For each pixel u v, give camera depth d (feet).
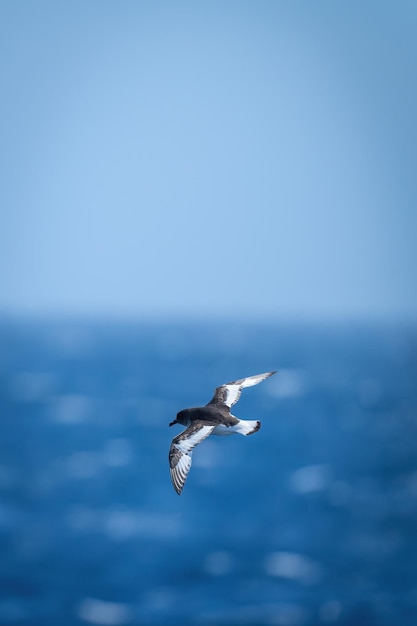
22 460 259.80
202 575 147.13
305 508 194.18
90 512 193.77
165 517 187.93
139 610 132.87
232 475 229.86
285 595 137.80
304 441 284.41
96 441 291.38
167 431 309.83
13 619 130.11
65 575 149.38
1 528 180.45
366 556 157.69
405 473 232.73
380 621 128.77
